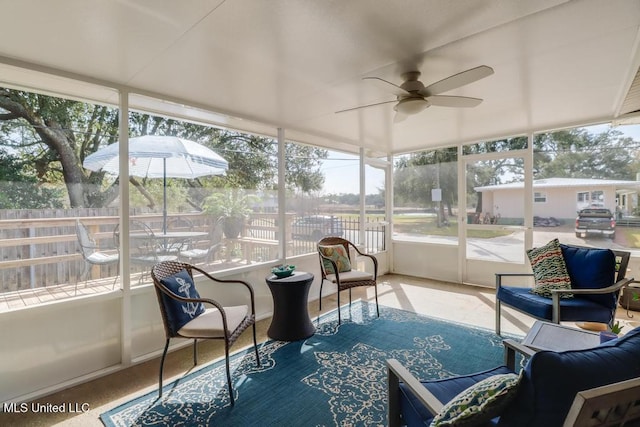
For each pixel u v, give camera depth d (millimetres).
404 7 1583
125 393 2168
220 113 3197
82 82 2359
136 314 2648
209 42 1917
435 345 2811
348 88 2691
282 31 1798
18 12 1578
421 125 3920
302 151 4324
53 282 2330
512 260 4504
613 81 2564
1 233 2162
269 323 3434
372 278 3594
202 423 1849
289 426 1818
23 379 2143
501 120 3736
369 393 2121
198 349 2814
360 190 5168
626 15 1656
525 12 1630
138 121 2898
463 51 2059
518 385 935
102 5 1534
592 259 2701
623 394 834
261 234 3697
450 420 1018
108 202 2602
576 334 2072
